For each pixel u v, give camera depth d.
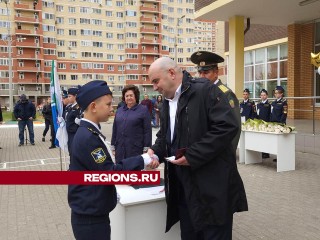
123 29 70.38
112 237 3.10
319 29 12.87
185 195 2.56
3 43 60.94
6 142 13.89
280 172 7.06
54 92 7.94
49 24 63.91
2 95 61.25
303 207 4.79
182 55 78.31
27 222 4.59
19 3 61.69
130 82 70.25
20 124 12.80
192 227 2.80
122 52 70.44
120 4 69.94
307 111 12.19
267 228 4.09
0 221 4.63
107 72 69.06
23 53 62.06
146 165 2.57
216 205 2.41
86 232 2.28
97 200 2.27
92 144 2.25
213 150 2.31
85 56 67.31
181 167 2.54
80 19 66.69
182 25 77.88
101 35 68.50
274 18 12.52
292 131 7.15
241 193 2.55
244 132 8.02
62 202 5.44
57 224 4.50
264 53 17.11
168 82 2.53
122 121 4.86
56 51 65.12
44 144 13.14
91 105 2.30
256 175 6.82
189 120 2.47
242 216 4.49
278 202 5.03
